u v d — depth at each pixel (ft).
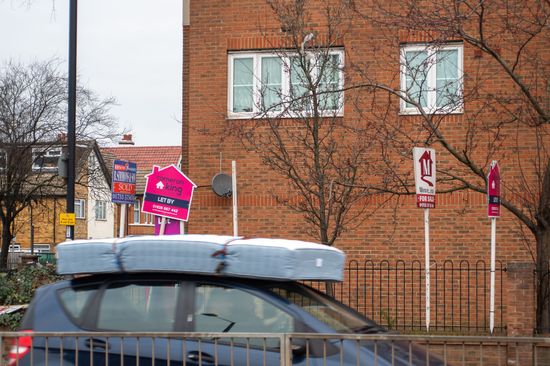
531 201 48.24
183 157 59.11
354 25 54.44
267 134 54.39
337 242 54.60
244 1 57.26
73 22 57.77
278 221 55.67
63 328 24.13
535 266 41.29
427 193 39.86
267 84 54.29
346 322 24.12
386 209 54.19
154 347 22.86
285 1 53.36
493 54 40.45
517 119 42.50
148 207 50.62
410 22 43.65
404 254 54.03
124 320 23.93
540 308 41.37
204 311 23.56
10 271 67.41
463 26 48.65
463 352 22.58
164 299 23.94
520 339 22.50
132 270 24.14
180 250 23.84
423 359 22.56
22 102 125.49
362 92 52.65
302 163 51.39
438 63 52.85
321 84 47.55
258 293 23.36
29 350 23.80
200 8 57.82
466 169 52.65
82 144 137.49
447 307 53.31
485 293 52.44
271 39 56.54
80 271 24.58
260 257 23.44
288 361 21.88
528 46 51.49
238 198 56.29
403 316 51.06
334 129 51.70
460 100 46.29
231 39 57.26
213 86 57.36
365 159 48.75
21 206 136.98
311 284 53.83
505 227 53.06
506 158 52.34
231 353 22.43
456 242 53.52
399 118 51.93
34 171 131.64
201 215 56.90
